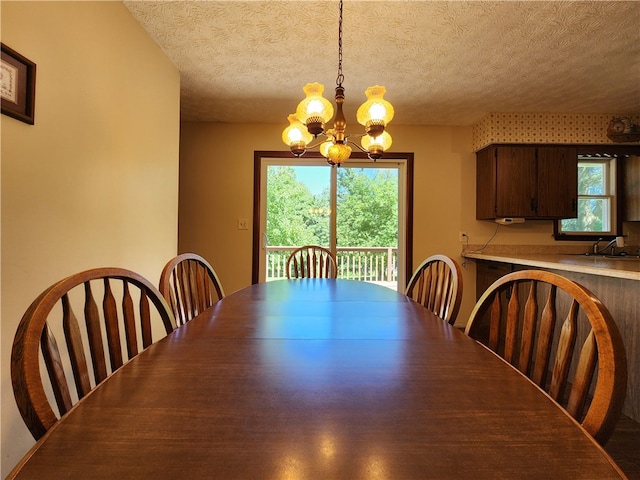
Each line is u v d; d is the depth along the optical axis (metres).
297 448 0.48
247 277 3.65
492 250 3.69
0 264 1.17
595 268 1.99
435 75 2.55
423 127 3.69
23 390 0.54
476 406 0.60
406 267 3.70
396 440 0.50
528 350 0.87
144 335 0.97
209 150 3.64
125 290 0.94
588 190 3.63
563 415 0.57
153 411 0.57
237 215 3.65
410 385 0.68
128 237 1.92
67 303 0.71
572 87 2.74
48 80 1.35
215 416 0.56
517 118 3.31
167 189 2.38
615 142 3.32
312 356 0.84
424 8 1.79
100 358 0.79
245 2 1.76
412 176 3.68
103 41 1.68
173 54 2.29
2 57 1.15
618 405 0.56
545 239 3.68
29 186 1.27
